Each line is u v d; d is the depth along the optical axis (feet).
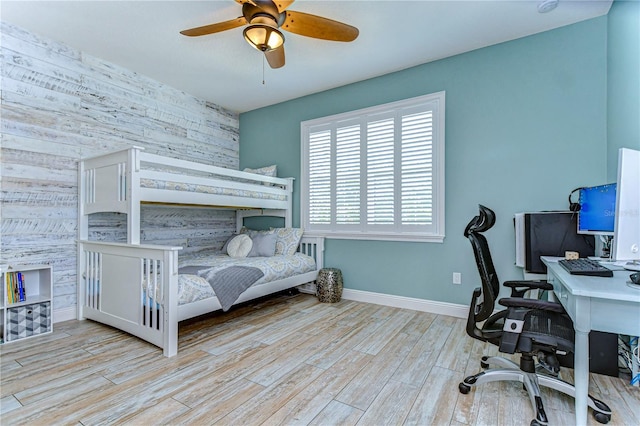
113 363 6.86
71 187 9.73
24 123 8.79
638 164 5.11
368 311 10.72
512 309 5.08
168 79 11.87
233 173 11.39
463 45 9.59
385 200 11.46
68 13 8.01
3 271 7.90
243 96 13.52
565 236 7.80
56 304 9.41
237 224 15.24
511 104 9.36
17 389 5.80
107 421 4.91
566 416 5.04
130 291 8.29
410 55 10.14
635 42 6.72
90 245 9.53
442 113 10.36
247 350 7.60
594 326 4.29
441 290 10.43
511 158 9.36
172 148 12.52
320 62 10.55
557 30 8.74
